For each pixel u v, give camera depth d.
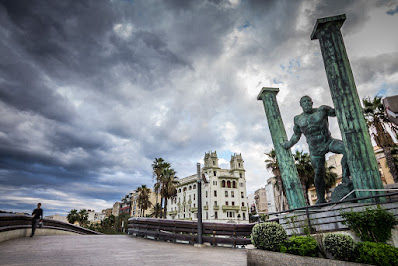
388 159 16.78
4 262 4.09
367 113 17.94
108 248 6.86
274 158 25.84
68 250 6.06
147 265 4.52
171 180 34.22
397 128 16.47
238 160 62.94
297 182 9.47
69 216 67.88
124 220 47.12
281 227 5.62
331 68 8.25
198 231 8.79
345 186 7.87
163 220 10.23
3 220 7.33
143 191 46.09
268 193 59.44
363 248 4.32
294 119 9.64
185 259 5.44
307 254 4.84
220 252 7.12
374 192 6.76
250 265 5.23
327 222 6.59
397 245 4.95
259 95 11.48
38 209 9.39
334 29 8.55
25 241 7.57
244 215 57.25
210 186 56.38
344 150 7.96
